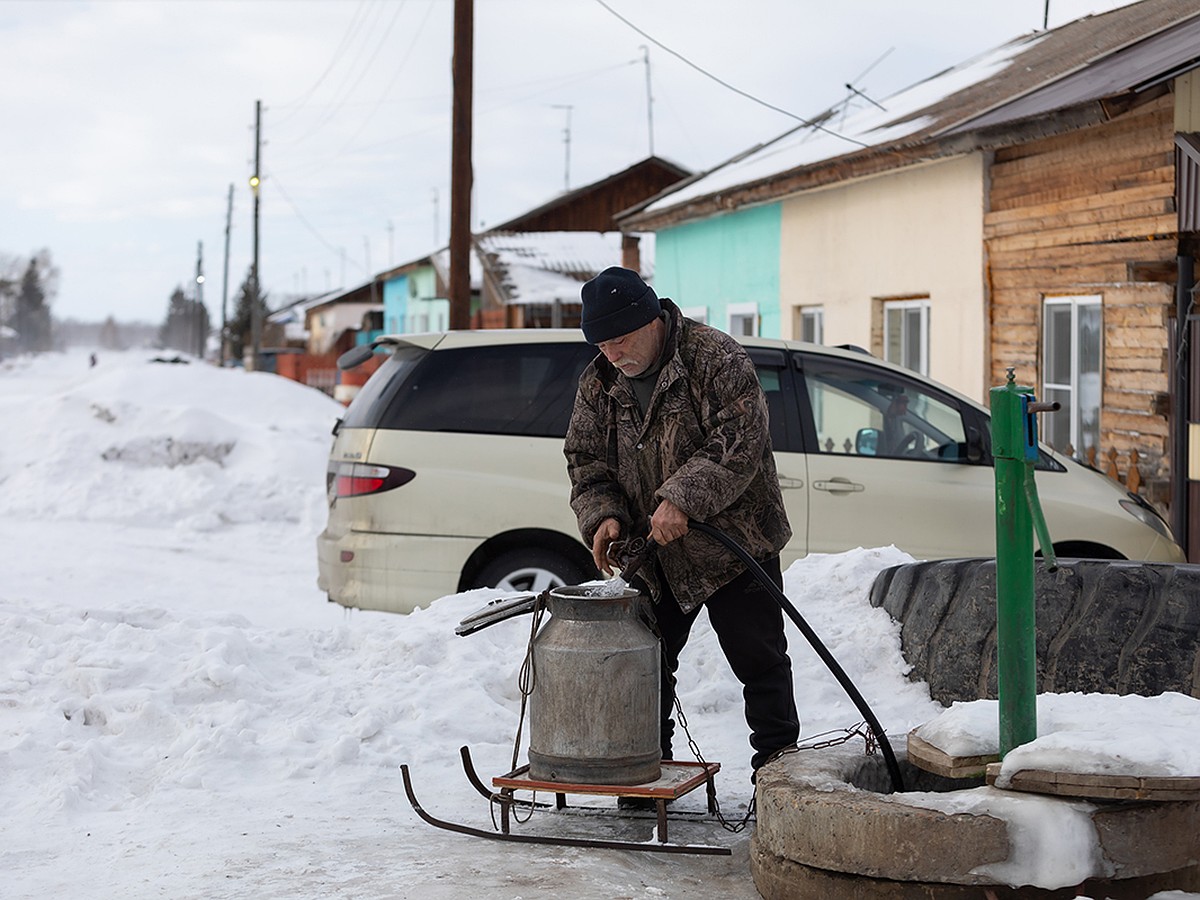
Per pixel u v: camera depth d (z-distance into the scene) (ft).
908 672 20.07
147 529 50.83
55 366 456.86
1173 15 44.75
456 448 25.95
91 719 18.85
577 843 14.23
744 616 14.92
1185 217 32.42
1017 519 12.19
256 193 167.94
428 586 25.71
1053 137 37.96
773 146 71.05
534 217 125.80
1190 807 11.62
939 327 43.52
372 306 208.54
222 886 13.03
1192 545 32.50
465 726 18.74
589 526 15.03
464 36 50.62
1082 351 37.17
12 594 36.55
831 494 26.17
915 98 56.80
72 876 13.44
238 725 18.21
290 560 44.55
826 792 12.28
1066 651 17.99
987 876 11.35
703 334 14.64
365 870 13.46
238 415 74.33
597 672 14.05
